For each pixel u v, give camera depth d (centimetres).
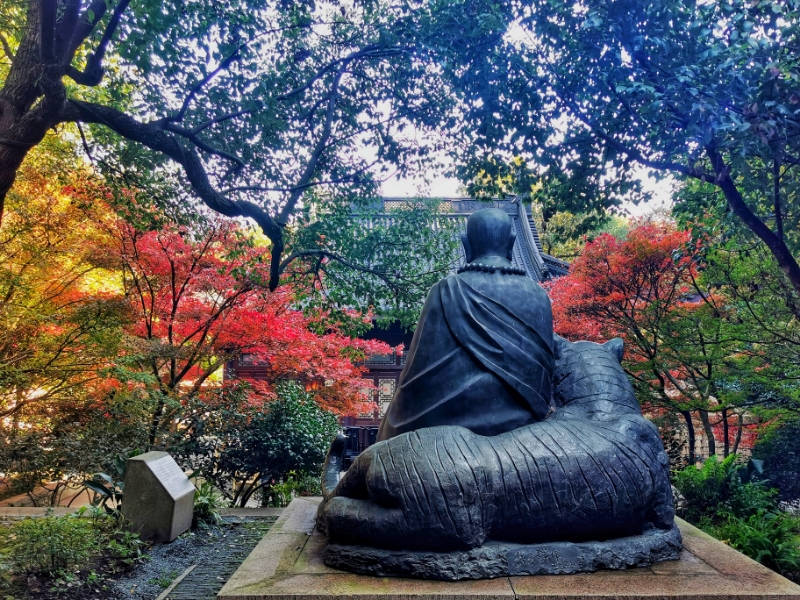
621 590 313
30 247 909
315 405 1005
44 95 648
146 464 691
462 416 399
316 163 977
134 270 1002
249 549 673
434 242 1048
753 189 671
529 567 338
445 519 336
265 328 984
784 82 461
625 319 1019
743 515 711
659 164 637
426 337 426
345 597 312
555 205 805
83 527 572
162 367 1043
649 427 387
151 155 886
